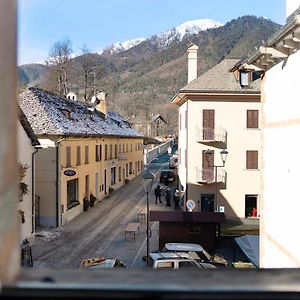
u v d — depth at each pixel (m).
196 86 31.11
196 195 31.56
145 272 1.51
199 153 31.47
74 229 27.34
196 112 31.27
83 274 1.42
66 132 27.58
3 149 1.23
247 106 31.25
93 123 38.59
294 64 10.42
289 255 10.70
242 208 31.45
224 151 28.58
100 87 70.38
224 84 31.23
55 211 27.52
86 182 34.75
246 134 31.28
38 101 29.73
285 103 11.20
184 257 14.85
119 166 47.66
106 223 29.39
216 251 22.02
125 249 22.86
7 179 1.24
